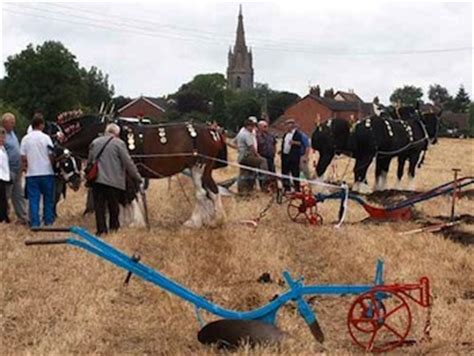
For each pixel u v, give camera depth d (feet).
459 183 58.39
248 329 22.97
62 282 30.30
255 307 27.58
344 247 39.83
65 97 285.43
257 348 22.03
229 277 32.14
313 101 269.03
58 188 48.60
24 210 47.32
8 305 26.78
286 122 63.05
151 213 53.93
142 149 45.42
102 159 41.83
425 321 25.50
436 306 27.50
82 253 35.24
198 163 46.44
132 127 46.06
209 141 46.57
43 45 288.51
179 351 22.68
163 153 45.68
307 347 22.93
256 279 32.01
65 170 45.57
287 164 62.44
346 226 47.80
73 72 289.33
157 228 45.50
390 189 71.36
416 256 37.27
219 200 46.96
